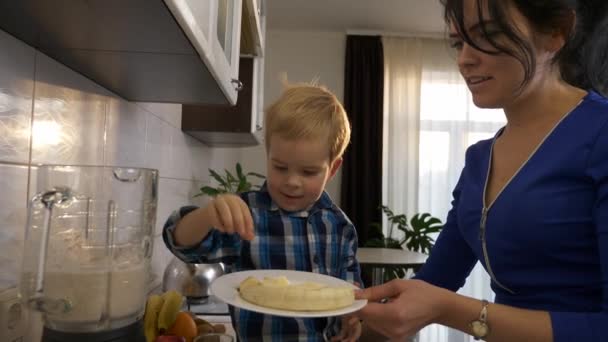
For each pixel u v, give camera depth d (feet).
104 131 3.41
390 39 12.75
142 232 2.43
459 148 12.78
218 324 3.50
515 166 2.30
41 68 2.52
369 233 12.21
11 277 2.27
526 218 2.09
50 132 2.62
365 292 2.26
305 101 3.04
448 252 2.90
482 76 2.07
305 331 2.96
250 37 5.85
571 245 2.01
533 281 2.14
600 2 2.13
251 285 2.12
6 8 1.90
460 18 1.98
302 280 2.44
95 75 3.05
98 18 1.99
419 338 9.96
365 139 12.33
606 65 2.26
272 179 2.98
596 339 1.76
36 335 2.49
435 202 12.80
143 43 2.36
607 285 1.81
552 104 2.25
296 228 3.20
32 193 2.43
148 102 4.23
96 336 2.16
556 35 2.00
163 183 5.13
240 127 6.26
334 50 13.03
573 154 2.02
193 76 3.05
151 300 2.72
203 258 2.83
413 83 12.73
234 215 2.38
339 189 12.71
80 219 2.20
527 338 1.87
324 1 11.03
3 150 2.19
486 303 2.01
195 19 2.25
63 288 2.11
